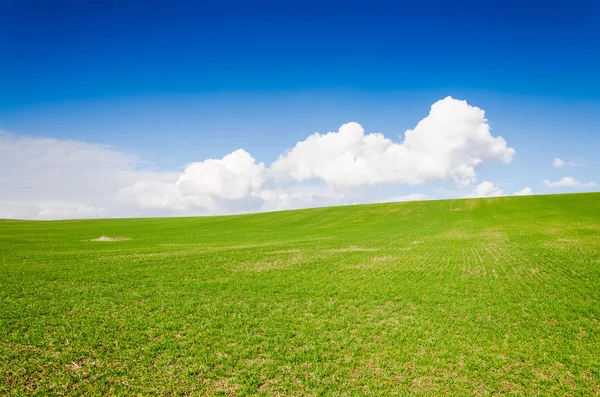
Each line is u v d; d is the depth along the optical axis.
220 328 17.88
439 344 15.61
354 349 15.25
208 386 12.51
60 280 27.88
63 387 12.30
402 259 36.06
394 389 12.23
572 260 31.78
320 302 22.14
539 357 14.26
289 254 40.81
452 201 105.44
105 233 77.44
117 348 15.41
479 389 12.17
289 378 13.02
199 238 65.88
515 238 48.00
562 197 95.31
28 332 17.08
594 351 14.71
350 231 71.38
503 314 19.34
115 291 24.64
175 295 23.70
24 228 89.06
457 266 31.92
